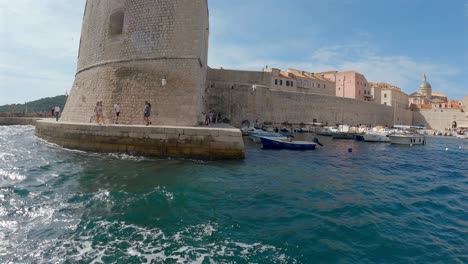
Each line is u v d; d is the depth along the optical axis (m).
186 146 14.13
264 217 6.94
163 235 5.74
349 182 11.71
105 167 11.82
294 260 4.93
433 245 5.73
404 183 12.13
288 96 41.38
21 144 18.22
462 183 12.80
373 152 24.62
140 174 10.76
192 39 17.94
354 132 38.78
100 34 21.33
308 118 44.41
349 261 4.96
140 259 4.83
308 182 11.23
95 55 21.44
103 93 19.22
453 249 5.58
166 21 18.34
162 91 17.70
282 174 12.51
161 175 10.70
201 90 21.48
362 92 71.44
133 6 19.39
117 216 6.62
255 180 10.89
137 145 14.48
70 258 4.82
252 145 24.28
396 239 5.95
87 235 5.66
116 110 17.19
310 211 7.50
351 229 6.35
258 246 5.39
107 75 19.62
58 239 5.46
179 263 4.73
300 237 5.83
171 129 14.23
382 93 79.75
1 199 7.55
